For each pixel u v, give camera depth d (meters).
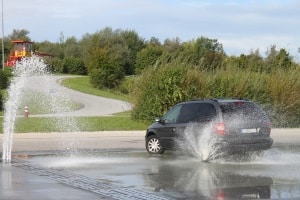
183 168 12.62
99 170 12.24
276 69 33.53
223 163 13.71
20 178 10.85
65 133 24.47
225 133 13.95
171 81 28.25
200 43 85.06
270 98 30.75
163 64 30.02
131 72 94.69
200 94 28.77
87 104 47.66
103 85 67.06
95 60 68.75
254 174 11.49
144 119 28.69
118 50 92.19
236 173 11.66
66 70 91.12
